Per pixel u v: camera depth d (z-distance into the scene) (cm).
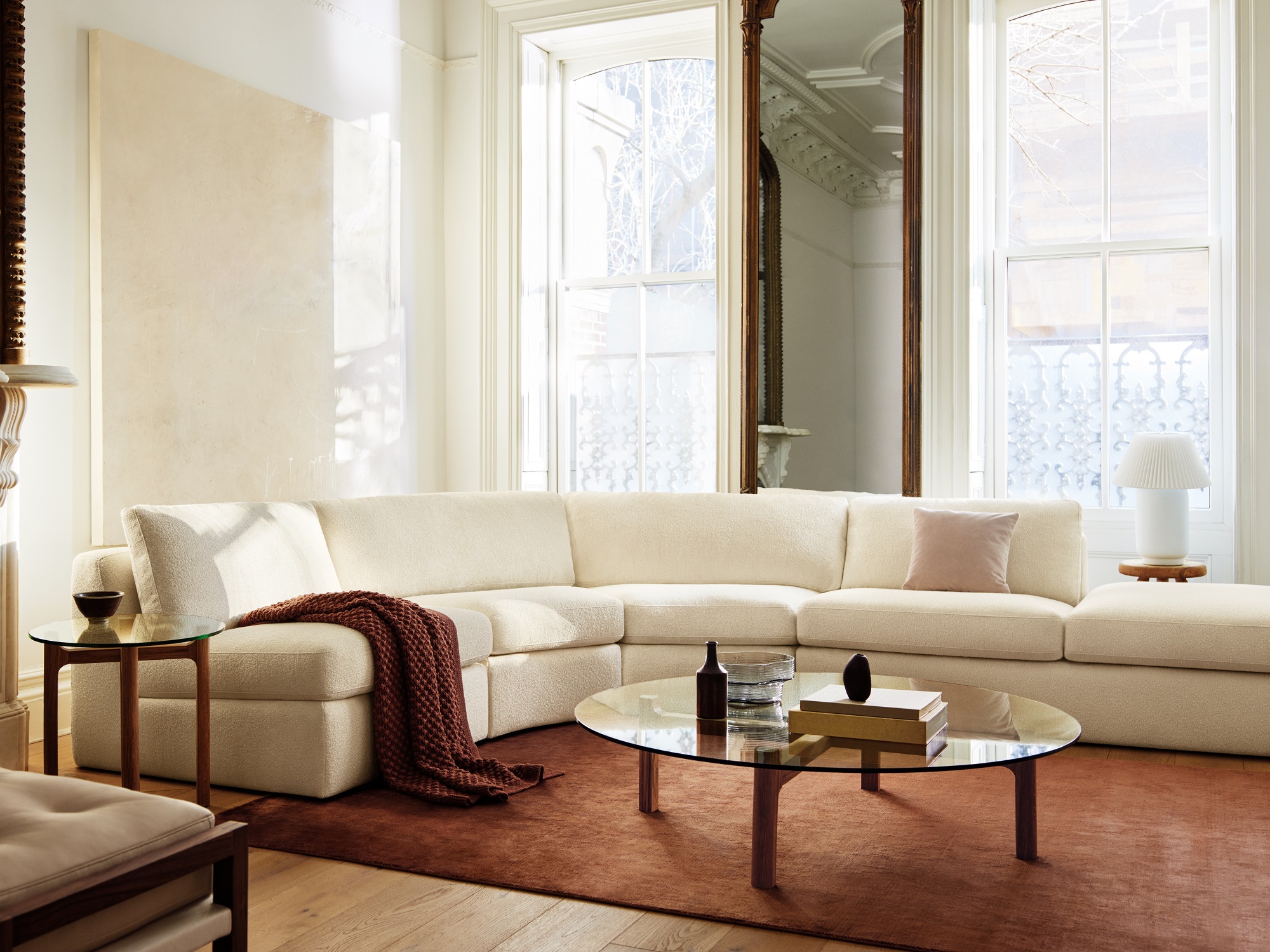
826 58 535
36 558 387
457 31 608
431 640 340
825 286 536
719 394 558
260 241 474
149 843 161
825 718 250
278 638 323
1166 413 527
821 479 536
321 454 511
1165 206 531
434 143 605
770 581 468
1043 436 547
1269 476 478
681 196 593
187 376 438
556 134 616
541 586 462
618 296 605
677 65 593
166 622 299
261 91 474
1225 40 517
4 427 331
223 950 172
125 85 412
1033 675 377
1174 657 358
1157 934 219
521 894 244
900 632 391
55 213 391
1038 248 546
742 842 276
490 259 596
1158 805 306
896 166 524
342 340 525
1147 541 468
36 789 179
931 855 266
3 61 347
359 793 322
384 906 238
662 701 287
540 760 356
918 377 520
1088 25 542
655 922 228
